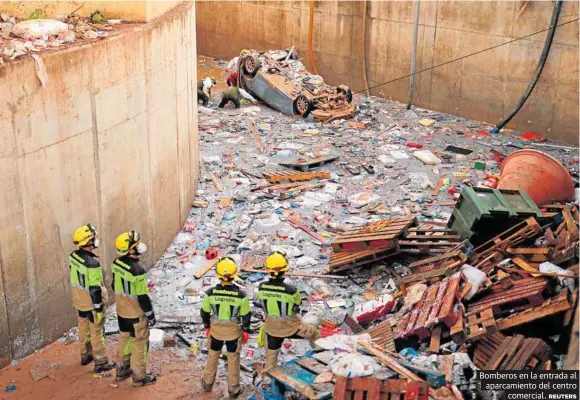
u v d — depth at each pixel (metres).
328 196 14.47
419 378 7.25
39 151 8.98
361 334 9.09
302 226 13.05
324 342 8.57
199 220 13.48
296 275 11.34
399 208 13.95
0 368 9.09
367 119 19.75
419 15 20.19
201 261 11.94
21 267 9.04
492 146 17.73
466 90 19.89
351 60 22.53
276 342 8.32
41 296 9.46
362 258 11.29
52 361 9.34
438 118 20.12
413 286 9.98
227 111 20.22
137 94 10.78
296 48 24.23
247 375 8.98
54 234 9.48
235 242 12.55
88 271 8.57
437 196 14.61
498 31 18.67
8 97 8.36
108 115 10.12
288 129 18.78
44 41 9.58
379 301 10.16
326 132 18.50
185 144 13.37
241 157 16.62
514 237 10.58
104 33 10.29
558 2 17.09
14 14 11.58
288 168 15.98
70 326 10.14
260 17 25.08
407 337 8.84
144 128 11.13
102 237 10.40
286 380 7.38
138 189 11.16
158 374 9.08
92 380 8.96
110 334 9.98
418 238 11.52
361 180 15.38
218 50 27.25
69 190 9.60
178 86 12.62
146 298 8.45
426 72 20.64
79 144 9.63
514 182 12.81
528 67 18.34
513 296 8.90
